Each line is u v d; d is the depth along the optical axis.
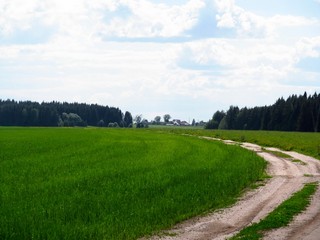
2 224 15.95
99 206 19.09
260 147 60.62
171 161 37.66
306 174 33.00
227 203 22.06
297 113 168.38
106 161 37.25
